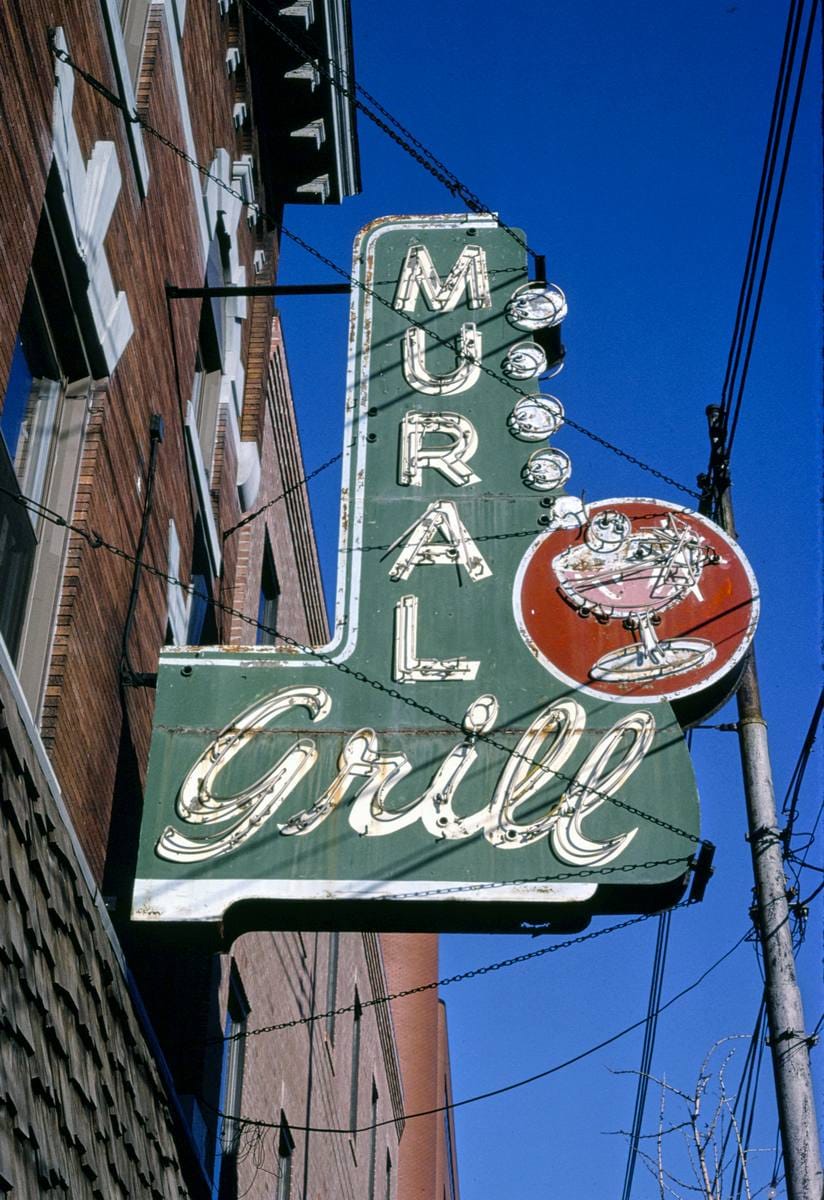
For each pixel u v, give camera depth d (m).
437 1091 47.00
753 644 12.62
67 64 11.41
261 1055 19.98
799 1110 10.65
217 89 17.39
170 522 14.68
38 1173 8.58
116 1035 10.80
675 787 11.89
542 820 11.73
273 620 23.50
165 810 11.73
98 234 12.07
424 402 14.17
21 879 8.83
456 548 13.22
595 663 12.52
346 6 19.14
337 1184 26.30
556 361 14.84
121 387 12.84
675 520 13.17
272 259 20.14
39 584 11.41
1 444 10.88
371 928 11.66
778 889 11.48
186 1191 12.69
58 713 10.96
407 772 11.97
